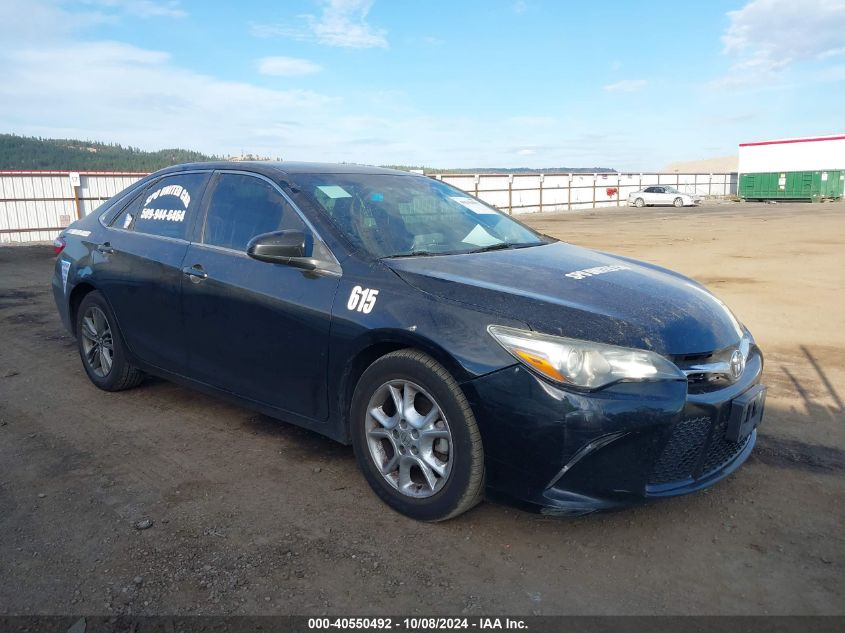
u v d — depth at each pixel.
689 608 2.47
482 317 2.82
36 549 2.81
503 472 2.76
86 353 4.90
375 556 2.77
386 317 3.02
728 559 2.79
